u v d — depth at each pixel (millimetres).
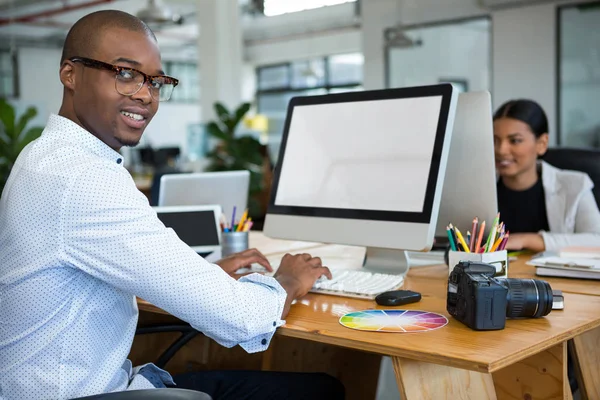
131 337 1291
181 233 2125
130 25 1276
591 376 1632
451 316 1358
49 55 14695
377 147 1782
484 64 7680
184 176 2439
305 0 5441
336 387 1565
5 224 1177
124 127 1283
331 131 1893
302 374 1599
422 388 1257
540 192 2396
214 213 2193
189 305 1211
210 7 9078
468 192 1879
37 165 1167
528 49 7117
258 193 7047
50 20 12984
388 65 8406
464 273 1289
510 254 2137
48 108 14719
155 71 1300
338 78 14102
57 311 1163
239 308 1253
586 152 2605
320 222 1850
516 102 2367
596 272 1704
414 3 8039
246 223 2166
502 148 2344
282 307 1343
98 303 1209
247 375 1591
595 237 2102
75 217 1143
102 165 1176
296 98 2008
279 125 11109
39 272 1147
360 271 1837
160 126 15672
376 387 2188
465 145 1865
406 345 1159
